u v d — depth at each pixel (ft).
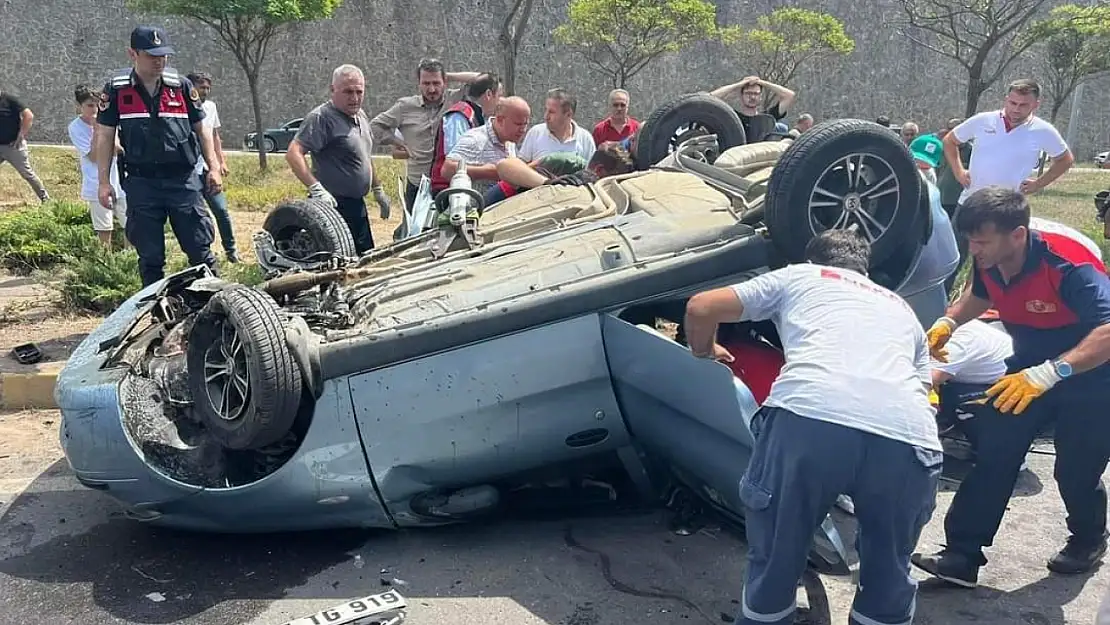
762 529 9.77
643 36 76.07
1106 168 94.63
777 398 9.73
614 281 12.50
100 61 103.19
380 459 12.36
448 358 12.19
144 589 12.31
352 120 21.63
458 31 107.65
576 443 13.03
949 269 15.29
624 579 12.40
